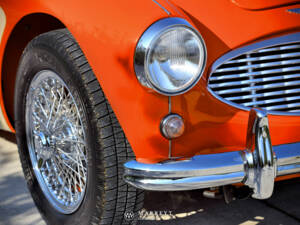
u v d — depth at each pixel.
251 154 1.56
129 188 1.68
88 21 1.60
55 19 1.97
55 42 1.73
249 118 1.56
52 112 1.91
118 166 1.65
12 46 2.09
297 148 1.64
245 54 1.71
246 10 1.75
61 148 1.91
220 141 1.65
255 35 1.70
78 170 1.82
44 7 1.73
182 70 1.50
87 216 1.75
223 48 1.67
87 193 1.74
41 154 2.00
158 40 1.47
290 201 2.10
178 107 1.58
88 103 1.64
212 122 1.63
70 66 1.68
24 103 2.03
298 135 1.74
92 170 1.68
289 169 1.62
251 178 1.56
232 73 1.71
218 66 1.65
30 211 2.07
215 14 1.72
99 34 1.57
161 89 1.50
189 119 1.60
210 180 1.55
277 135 1.72
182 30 1.48
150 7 1.53
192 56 1.50
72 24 1.64
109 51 1.55
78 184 1.85
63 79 1.74
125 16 1.54
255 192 1.58
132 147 1.61
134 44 1.49
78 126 1.78
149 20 1.49
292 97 1.77
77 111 1.71
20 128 2.09
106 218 1.71
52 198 1.97
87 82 1.64
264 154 1.54
